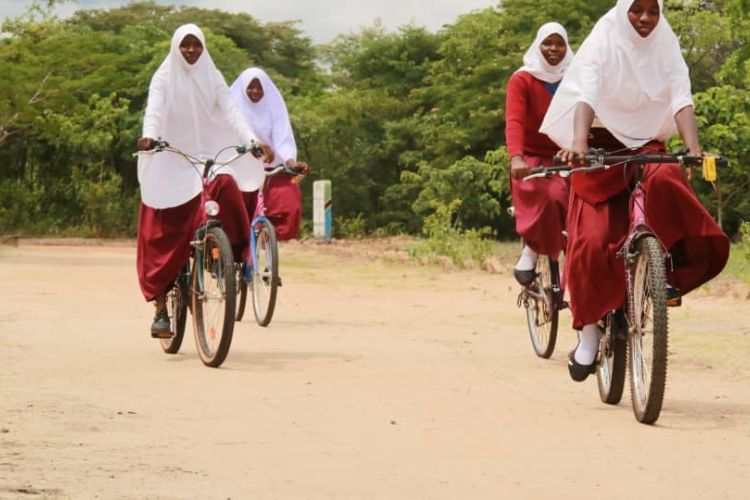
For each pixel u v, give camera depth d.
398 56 59.00
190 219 11.09
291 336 12.88
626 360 8.63
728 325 13.99
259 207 14.12
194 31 11.55
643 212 8.12
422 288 19.42
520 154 10.80
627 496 6.10
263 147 11.34
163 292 11.05
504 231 48.06
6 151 50.47
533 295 11.45
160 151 11.09
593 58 8.42
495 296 18.02
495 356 11.55
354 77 60.62
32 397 8.69
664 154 8.04
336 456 6.94
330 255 29.98
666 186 8.10
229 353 11.48
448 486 6.25
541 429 7.85
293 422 7.96
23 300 16.31
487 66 49.41
